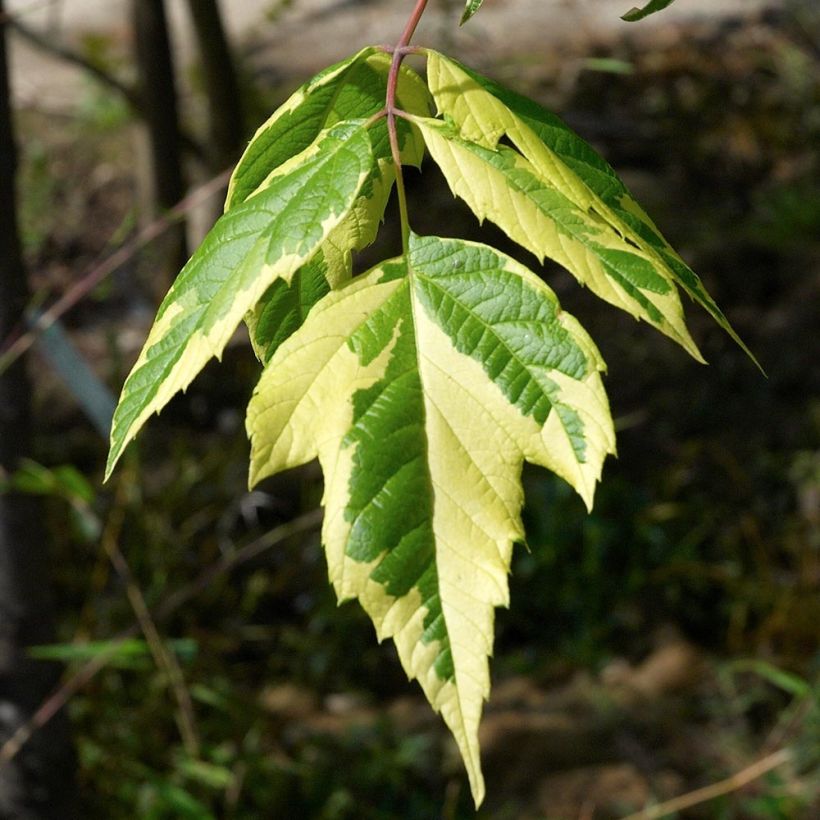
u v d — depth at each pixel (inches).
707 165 275.0
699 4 327.3
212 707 149.6
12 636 95.9
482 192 26.4
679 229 252.8
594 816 141.3
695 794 101.0
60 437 206.5
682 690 167.2
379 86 30.5
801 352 223.3
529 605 186.4
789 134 283.4
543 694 168.7
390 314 25.1
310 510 192.1
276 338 29.3
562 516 194.1
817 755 139.5
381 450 24.3
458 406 24.5
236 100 192.4
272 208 26.0
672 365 223.9
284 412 24.3
